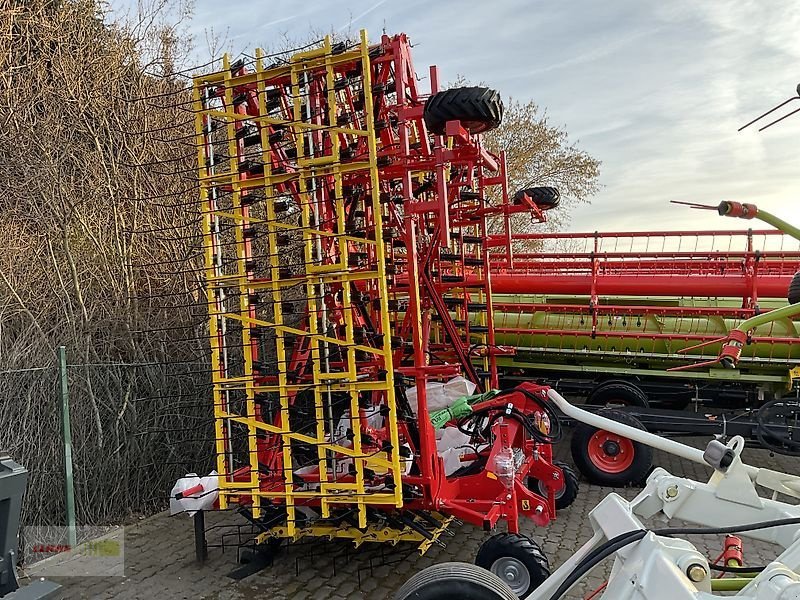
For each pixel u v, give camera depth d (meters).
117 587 4.68
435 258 5.96
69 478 5.45
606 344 7.92
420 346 4.49
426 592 2.53
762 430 6.61
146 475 6.64
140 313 7.23
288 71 4.41
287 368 4.79
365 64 4.16
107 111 7.50
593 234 8.13
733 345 2.01
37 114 6.93
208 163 4.62
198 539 5.02
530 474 5.66
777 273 7.89
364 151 4.87
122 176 7.51
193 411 7.05
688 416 7.02
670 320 7.75
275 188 4.83
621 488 6.99
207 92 4.62
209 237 4.62
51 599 3.24
